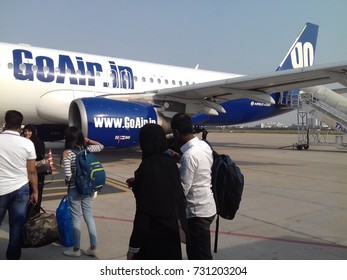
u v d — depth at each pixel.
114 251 3.96
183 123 3.02
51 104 11.05
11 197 3.40
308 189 7.52
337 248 4.13
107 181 8.06
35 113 11.30
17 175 3.43
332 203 6.30
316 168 10.91
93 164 3.75
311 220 5.25
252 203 6.24
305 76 9.74
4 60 10.34
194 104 12.54
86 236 4.45
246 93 11.32
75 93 11.41
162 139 2.58
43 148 4.95
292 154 15.86
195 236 2.99
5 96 10.41
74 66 11.51
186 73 14.90
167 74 14.09
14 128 3.50
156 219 2.42
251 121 17.86
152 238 2.43
